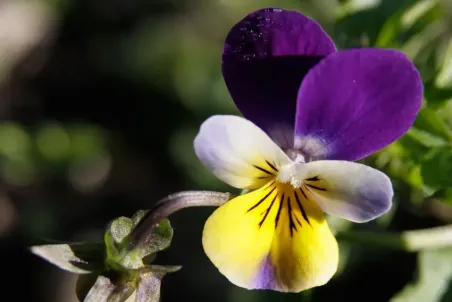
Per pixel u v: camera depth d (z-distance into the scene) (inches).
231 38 6.3
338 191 6.2
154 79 13.5
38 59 15.5
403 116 6.1
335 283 8.5
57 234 13.2
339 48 7.3
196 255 11.7
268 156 6.2
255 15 6.2
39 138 14.0
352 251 8.3
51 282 12.7
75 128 14.1
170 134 13.1
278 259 6.2
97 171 13.7
